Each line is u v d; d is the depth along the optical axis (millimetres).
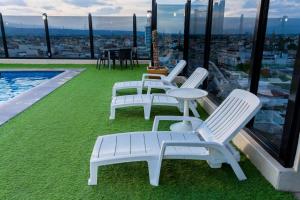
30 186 2244
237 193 2146
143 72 8570
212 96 4641
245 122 2238
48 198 2088
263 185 2246
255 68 2756
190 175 2432
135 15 10156
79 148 2975
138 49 10359
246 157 2727
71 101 4992
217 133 2512
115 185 2275
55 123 3795
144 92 5992
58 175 2414
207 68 5008
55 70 9125
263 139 2613
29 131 3477
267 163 2303
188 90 3779
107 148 2441
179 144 2209
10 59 10445
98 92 5754
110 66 9523
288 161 2146
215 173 2459
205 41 4930
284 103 2377
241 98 2533
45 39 10336
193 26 6266
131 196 2121
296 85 1960
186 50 6859
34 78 8789
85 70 8883
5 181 2314
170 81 5324
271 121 2590
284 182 2148
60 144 3078
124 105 3982
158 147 2439
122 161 2262
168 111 4473
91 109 4496
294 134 2074
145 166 2607
